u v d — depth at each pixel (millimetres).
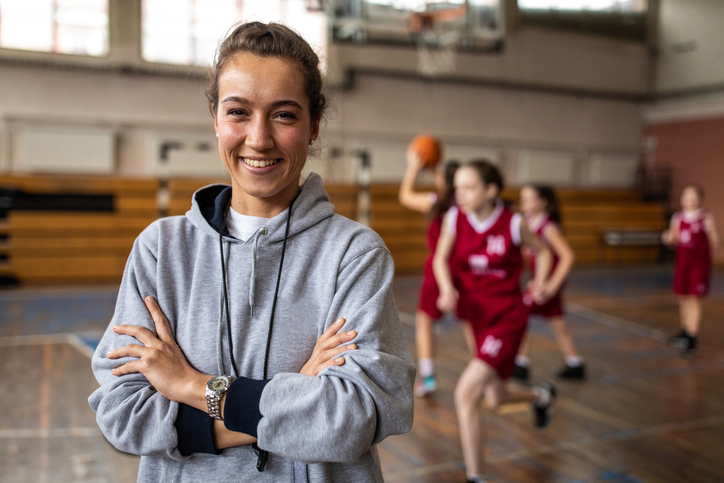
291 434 771
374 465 896
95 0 7473
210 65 944
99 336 4602
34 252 7102
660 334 5211
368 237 923
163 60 7824
